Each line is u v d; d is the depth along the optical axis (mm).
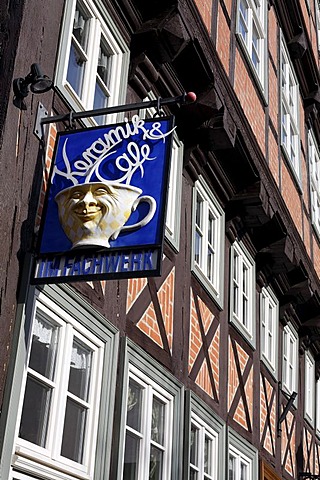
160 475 6426
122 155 4820
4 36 5008
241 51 9531
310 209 13047
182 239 7512
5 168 4633
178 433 6672
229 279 8883
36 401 4855
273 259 10102
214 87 7613
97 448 5336
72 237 4609
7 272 4566
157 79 7281
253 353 9555
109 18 6586
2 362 4434
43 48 5359
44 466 4719
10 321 4551
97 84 6340
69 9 5840
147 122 4887
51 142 5336
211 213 8664
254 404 9289
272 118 10883
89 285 5609
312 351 13234
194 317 7586
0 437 4297
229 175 8797
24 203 4824
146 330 6441
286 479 10391
